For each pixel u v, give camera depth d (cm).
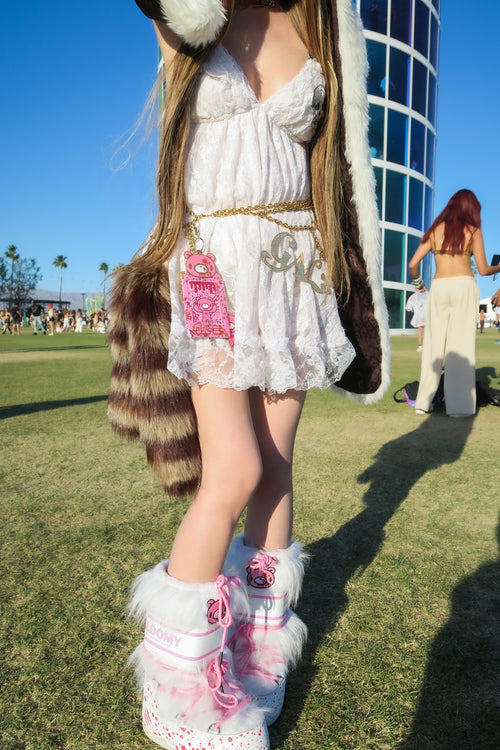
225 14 101
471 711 118
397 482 277
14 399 547
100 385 654
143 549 198
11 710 118
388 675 129
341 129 129
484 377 716
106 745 109
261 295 111
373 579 176
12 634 146
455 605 160
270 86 118
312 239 124
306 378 117
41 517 230
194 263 109
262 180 112
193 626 102
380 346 136
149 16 101
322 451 339
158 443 106
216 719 101
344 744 109
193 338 106
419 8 2580
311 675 130
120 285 110
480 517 230
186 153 113
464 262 438
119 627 149
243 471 106
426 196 2812
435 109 2862
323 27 128
